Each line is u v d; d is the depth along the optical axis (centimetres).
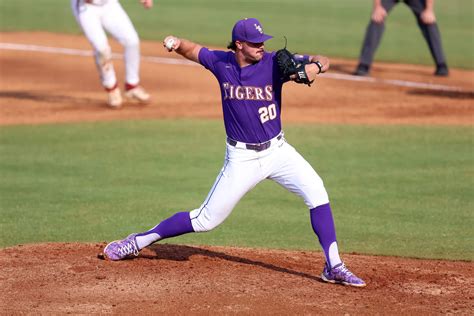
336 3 12769
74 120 5450
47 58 7731
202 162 4428
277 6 12156
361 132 5128
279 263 2741
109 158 4497
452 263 2823
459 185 3984
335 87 6612
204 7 11825
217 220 2477
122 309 2244
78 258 2691
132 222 3403
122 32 5634
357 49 8531
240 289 2408
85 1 5475
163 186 3962
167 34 9188
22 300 2312
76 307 2258
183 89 6506
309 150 4656
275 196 3906
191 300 2308
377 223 3403
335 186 3959
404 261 2844
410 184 3997
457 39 9481
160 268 2598
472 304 2341
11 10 11125
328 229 2458
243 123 2352
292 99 6153
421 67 7631
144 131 5138
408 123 5384
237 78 2325
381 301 2347
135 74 5828
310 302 2314
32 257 2705
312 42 8881
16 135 5025
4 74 7025
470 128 5241
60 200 3734
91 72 7200
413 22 10994
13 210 3572
